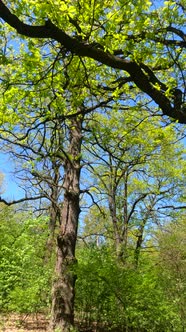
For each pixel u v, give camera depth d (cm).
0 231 1897
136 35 614
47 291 1558
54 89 727
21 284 1622
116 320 1153
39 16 552
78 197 1384
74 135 1360
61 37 524
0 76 771
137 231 2298
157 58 666
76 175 1398
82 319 1373
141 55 599
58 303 1252
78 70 697
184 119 599
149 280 1088
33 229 2033
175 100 617
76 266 1180
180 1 652
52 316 1250
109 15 589
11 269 1647
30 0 578
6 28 756
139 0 568
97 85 777
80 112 701
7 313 1619
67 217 1350
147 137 1444
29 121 969
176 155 2014
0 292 1555
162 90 637
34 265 1712
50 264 1694
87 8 572
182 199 2197
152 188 2253
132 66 562
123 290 1087
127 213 2300
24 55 676
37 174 1334
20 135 1123
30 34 511
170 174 2186
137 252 1477
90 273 1138
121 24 616
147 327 1113
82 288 1251
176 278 1329
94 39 619
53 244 1908
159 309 1079
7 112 823
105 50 549
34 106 749
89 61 737
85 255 1342
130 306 1087
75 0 594
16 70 737
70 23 611
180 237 1769
